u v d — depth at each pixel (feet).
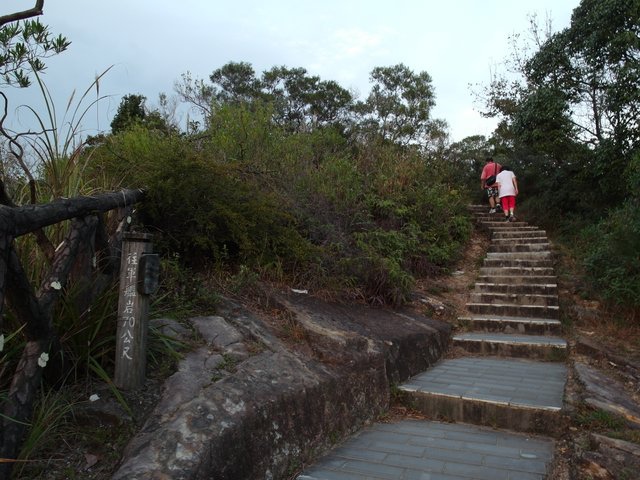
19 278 7.89
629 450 11.45
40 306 8.61
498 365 19.45
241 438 9.73
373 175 32.63
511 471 11.15
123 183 16.08
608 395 15.30
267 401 10.96
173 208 16.25
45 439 8.64
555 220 41.47
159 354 11.80
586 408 13.96
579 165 41.11
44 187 13.09
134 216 14.76
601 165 35.78
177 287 14.74
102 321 10.73
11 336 8.54
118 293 11.28
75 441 9.00
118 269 12.02
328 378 13.21
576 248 32.09
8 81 9.00
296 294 17.99
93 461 8.61
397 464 11.52
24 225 7.88
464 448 12.57
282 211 20.20
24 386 8.27
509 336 22.49
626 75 32.60
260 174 21.47
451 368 18.93
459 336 22.47
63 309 10.30
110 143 17.97
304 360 13.70
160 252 16.07
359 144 35.47
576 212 41.75
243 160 22.12
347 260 20.77
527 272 29.19
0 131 9.83
